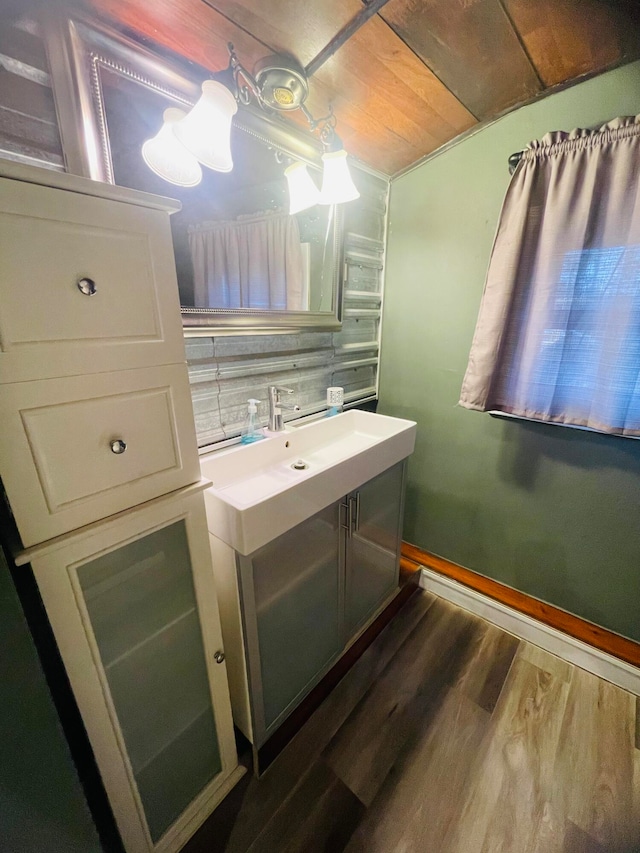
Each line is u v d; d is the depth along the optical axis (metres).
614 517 1.42
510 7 0.88
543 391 1.39
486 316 1.43
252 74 1.00
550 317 1.32
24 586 0.65
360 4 0.83
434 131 1.39
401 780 1.11
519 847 0.97
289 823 1.01
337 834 0.99
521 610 1.63
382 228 1.78
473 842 0.98
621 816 1.03
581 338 1.30
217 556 1.00
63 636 0.64
